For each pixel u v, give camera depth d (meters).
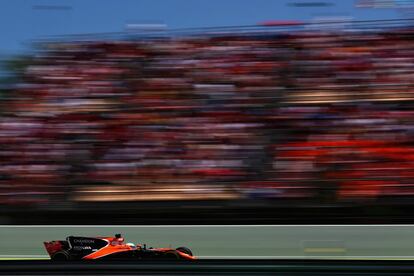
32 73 42.53
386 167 32.69
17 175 36.25
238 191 33.53
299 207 32.16
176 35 43.47
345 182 32.56
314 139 34.97
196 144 36.28
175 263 11.17
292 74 39.28
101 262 11.35
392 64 38.44
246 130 36.38
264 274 10.91
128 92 40.44
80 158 36.66
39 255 28.34
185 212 33.03
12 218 34.56
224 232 27.12
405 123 34.69
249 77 39.69
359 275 10.52
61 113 39.41
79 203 34.16
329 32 41.41
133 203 33.47
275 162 34.41
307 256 25.69
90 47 43.84
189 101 39.03
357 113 35.75
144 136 37.28
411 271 10.30
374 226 25.16
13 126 38.84
